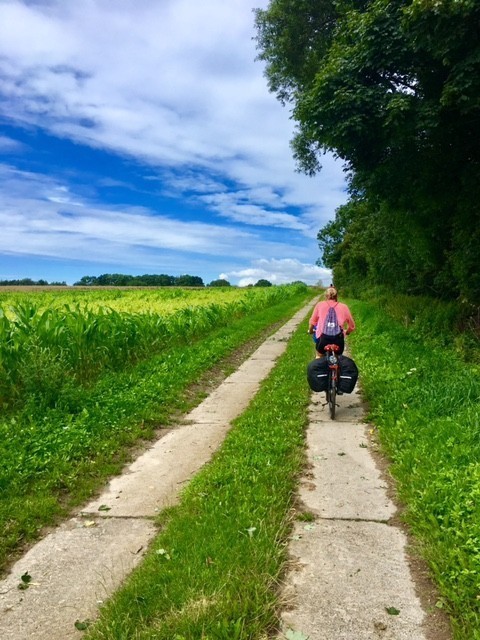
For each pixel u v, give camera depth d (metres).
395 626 2.73
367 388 8.04
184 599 2.88
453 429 5.31
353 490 4.53
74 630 2.84
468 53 8.17
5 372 7.47
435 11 7.59
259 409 7.19
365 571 3.25
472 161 10.76
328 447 5.72
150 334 12.01
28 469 5.07
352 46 10.57
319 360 7.08
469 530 3.44
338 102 9.66
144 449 5.99
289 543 3.61
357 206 26.44
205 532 3.65
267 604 2.84
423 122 9.15
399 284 21.64
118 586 3.22
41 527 4.08
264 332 17.88
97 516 4.26
